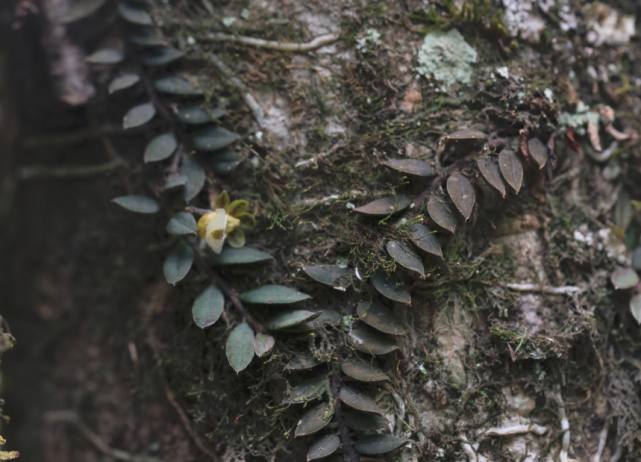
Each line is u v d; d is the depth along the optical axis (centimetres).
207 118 36
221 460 36
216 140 36
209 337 36
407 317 35
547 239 36
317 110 36
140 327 38
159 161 37
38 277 40
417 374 35
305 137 36
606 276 37
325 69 36
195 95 36
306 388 34
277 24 36
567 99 37
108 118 38
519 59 37
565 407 36
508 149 35
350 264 35
